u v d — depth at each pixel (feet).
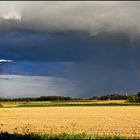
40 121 202.39
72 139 90.43
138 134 121.90
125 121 193.77
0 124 179.83
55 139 90.38
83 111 326.85
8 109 384.88
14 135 99.35
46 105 511.40
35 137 93.81
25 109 385.09
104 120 204.85
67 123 181.37
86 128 148.25
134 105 482.28
